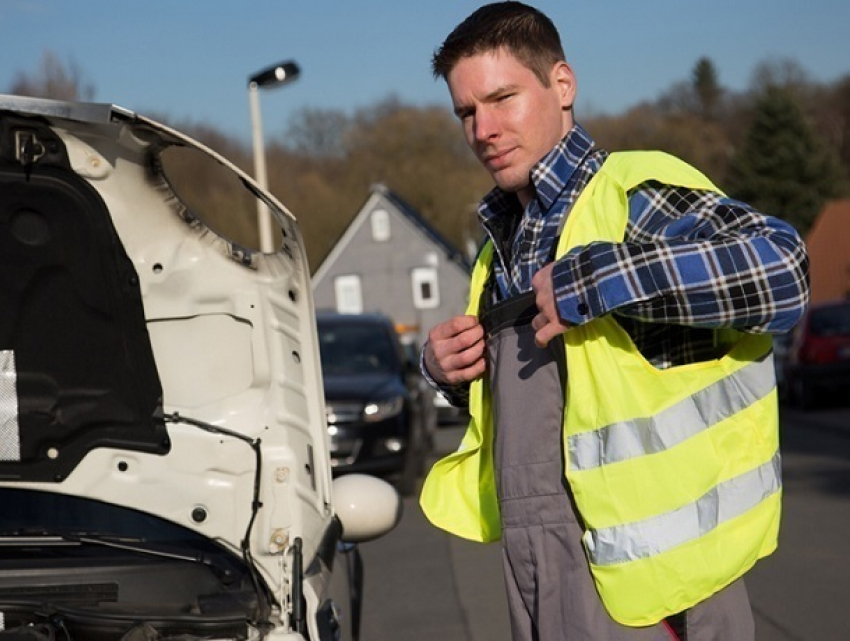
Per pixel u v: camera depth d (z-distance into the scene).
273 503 3.39
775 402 2.87
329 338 14.31
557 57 3.01
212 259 3.29
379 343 14.27
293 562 3.34
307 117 79.75
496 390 2.97
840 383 22.89
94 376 3.32
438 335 3.06
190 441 3.36
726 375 2.79
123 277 3.25
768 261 2.64
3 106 2.93
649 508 2.72
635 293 2.64
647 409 2.74
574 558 2.83
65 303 3.26
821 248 52.31
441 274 70.94
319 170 78.69
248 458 3.36
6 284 3.21
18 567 3.56
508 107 2.96
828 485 12.68
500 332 2.96
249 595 3.56
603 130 83.62
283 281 3.38
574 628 2.82
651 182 2.84
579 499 2.77
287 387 3.44
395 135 78.56
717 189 2.87
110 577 3.54
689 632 2.79
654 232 2.80
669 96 96.56
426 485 3.24
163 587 3.57
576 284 2.68
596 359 2.76
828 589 7.79
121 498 3.38
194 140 3.03
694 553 2.72
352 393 13.08
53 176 3.11
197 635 3.34
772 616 7.16
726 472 2.77
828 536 9.65
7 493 3.81
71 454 3.36
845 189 70.25
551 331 2.71
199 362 3.37
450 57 3.00
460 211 76.06
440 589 8.52
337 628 3.47
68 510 3.80
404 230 70.81
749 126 72.88
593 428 2.76
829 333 23.09
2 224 3.16
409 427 13.25
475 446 3.13
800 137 69.50
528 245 2.96
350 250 71.19
